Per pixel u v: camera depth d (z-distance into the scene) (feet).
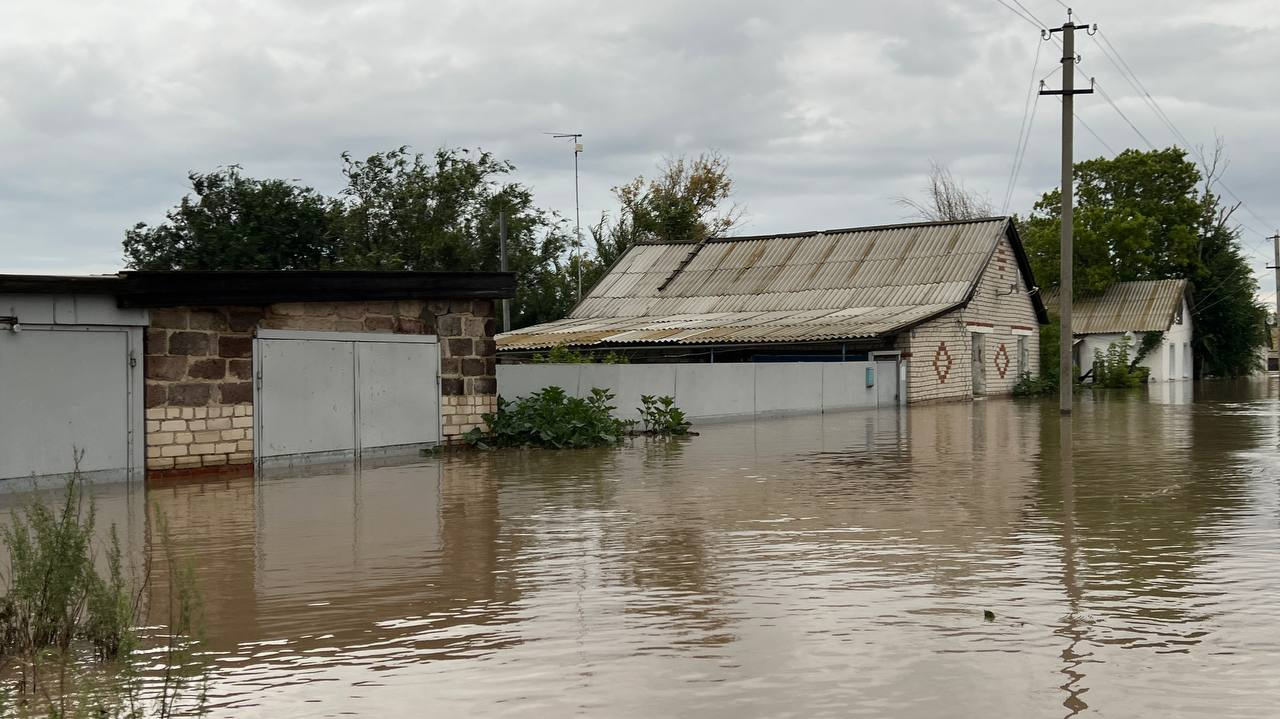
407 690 18.71
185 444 51.11
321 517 37.96
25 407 45.88
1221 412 96.84
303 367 55.98
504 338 123.44
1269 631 21.61
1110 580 26.27
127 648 20.83
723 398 88.17
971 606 23.82
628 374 79.25
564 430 64.90
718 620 22.91
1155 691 17.97
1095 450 60.23
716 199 224.53
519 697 18.21
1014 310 142.31
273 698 18.44
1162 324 183.73
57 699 18.53
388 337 60.08
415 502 41.55
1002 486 44.29
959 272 127.34
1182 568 27.63
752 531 33.91
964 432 74.64
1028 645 20.71
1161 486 43.91
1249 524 34.40
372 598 25.44
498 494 43.60
